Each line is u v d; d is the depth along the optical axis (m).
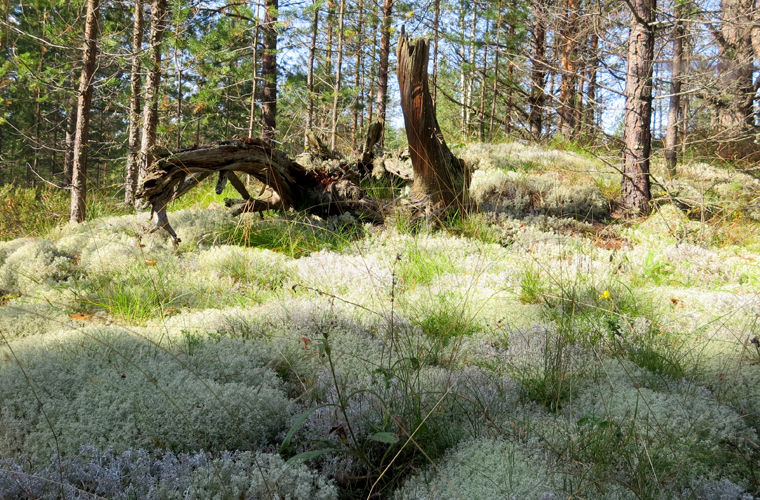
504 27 16.30
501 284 4.88
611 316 3.89
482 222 6.97
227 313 3.93
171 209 9.08
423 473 2.27
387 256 5.69
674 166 10.05
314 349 3.27
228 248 5.62
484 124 17.27
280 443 2.49
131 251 5.47
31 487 1.95
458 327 3.88
